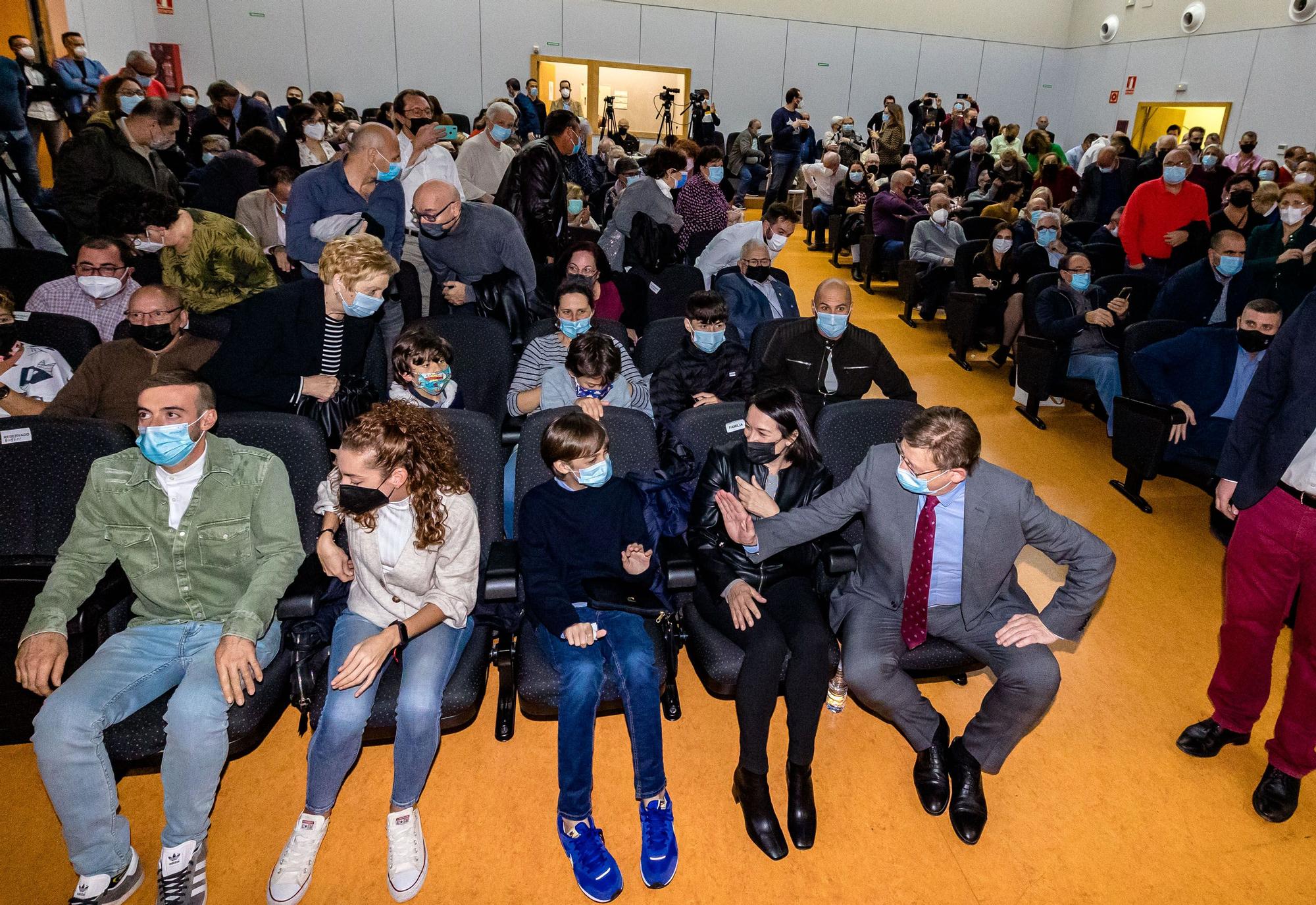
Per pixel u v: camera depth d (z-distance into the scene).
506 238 3.44
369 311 2.40
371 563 1.99
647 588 2.12
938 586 2.14
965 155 10.72
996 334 5.87
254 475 2.02
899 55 14.34
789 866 1.96
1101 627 2.97
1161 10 12.93
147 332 2.37
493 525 2.24
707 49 13.65
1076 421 4.98
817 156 11.97
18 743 1.96
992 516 2.04
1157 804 2.20
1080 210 7.51
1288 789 2.14
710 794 2.18
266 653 1.93
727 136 14.16
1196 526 3.73
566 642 1.99
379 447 1.86
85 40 9.45
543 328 3.25
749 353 3.44
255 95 9.85
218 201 4.94
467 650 2.03
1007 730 2.05
